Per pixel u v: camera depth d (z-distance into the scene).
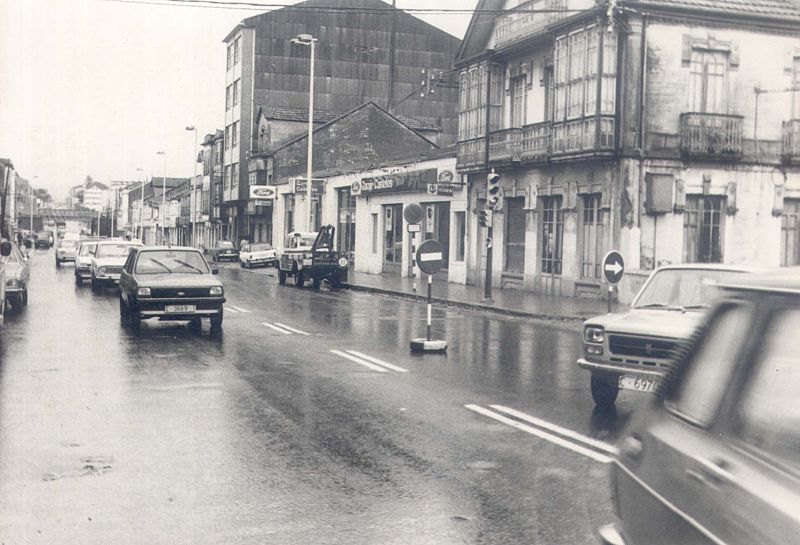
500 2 31.55
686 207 25.09
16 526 5.45
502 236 31.36
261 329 17.52
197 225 92.62
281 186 59.31
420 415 9.01
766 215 25.89
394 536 5.30
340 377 11.48
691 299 9.80
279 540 5.23
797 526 2.27
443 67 67.50
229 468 6.88
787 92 25.75
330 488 6.33
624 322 9.33
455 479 6.59
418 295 28.16
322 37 66.19
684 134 24.78
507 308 23.02
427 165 36.94
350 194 47.22
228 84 73.56
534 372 12.13
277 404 9.55
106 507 5.86
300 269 33.94
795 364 2.70
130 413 9.00
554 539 5.25
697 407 3.09
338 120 56.88
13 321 18.38
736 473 2.63
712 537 2.65
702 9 24.67
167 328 17.48
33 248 84.88
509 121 31.06
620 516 3.53
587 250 26.47
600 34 24.25
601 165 25.19
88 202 120.88
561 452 7.45
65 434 8.02
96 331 16.69
